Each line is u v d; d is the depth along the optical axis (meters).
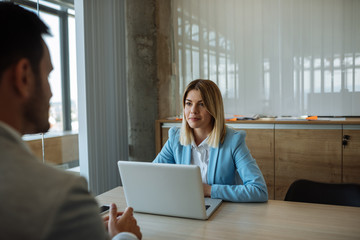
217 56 4.36
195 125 2.09
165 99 4.28
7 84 0.57
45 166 0.54
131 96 4.20
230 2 4.25
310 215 1.52
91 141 3.73
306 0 3.93
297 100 4.05
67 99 4.32
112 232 1.12
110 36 4.05
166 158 2.30
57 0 3.86
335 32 3.85
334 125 3.26
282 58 4.07
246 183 1.88
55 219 0.47
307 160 3.38
